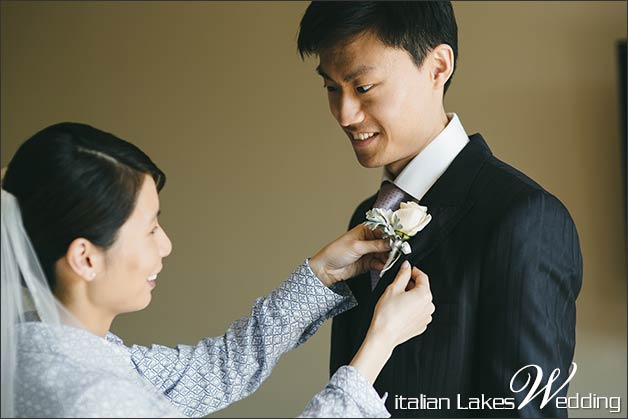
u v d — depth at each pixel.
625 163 3.31
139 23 3.96
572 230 1.72
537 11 3.44
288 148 3.76
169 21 3.93
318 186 3.72
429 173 1.83
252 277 3.76
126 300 1.58
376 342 1.59
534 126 3.42
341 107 1.76
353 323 1.93
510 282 1.65
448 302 1.71
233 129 3.82
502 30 3.46
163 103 3.90
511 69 3.45
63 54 4.04
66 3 4.05
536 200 1.68
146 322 3.84
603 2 3.36
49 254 1.51
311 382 3.67
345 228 3.69
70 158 1.49
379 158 1.80
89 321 1.58
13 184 1.51
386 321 1.61
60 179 1.48
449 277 1.72
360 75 1.71
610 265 3.33
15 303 1.49
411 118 1.76
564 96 3.39
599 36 3.37
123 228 1.52
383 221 1.70
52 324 1.50
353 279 1.95
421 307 1.64
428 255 1.76
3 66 4.09
